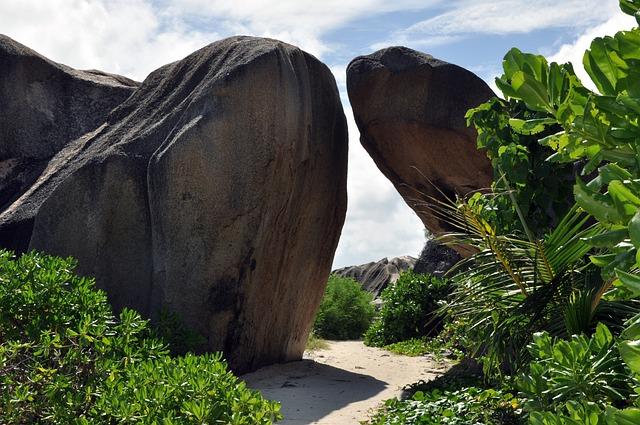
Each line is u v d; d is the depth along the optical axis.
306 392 9.89
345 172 12.57
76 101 13.64
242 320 10.54
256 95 10.34
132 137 11.23
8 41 13.41
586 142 2.94
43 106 13.38
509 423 7.10
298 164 10.92
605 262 2.54
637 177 2.48
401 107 11.94
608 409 2.27
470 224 5.77
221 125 10.22
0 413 5.71
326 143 11.81
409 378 11.69
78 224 10.67
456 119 11.67
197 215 10.12
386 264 27.50
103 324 6.48
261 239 10.47
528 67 3.18
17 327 6.64
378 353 15.17
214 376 5.56
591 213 2.51
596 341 4.31
